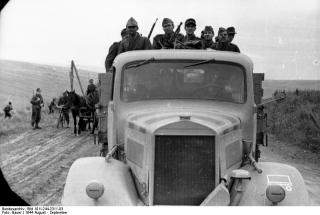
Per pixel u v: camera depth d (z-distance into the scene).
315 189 9.41
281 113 23.38
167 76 6.71
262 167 5.91
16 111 33.41
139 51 6.88
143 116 6.13
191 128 5.48
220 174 5.50
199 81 6.71
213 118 5.90
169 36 8.93
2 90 61.97
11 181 9.84
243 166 6.12
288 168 5.88
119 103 6.74
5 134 20.03
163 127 5.48
